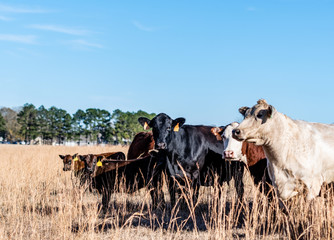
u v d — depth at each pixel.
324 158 5.91
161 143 8.01
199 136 8.62
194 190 8.50
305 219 5.76
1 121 109.69
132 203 8.97
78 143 116.00
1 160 16.03
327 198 5.99
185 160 8.34
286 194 5.94
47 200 8.50
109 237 6.47
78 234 6.22
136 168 9.05
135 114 104.94
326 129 6.12
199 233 6.70
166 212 8.42
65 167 10.78
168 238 6.31
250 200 8.67
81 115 114.12
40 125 112.62
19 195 8.48
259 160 7.52
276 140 5.80
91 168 9.03
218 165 8.80
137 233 6.86
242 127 5.71
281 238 6.29
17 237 6.36
